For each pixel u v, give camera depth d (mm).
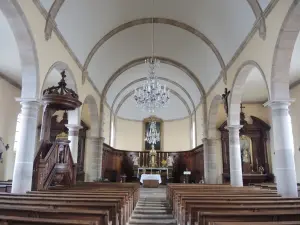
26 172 7676
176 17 12867
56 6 8844
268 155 17203
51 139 17078
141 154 22750
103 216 3307
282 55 7656
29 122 8039
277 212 3512
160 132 23562
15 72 13883
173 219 7680
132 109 23344
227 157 16875
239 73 10781
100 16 11570
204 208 4020
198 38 13562
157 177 18516
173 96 22531
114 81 17703
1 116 13961
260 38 8773
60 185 9766
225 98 12258
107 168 19391
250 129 17484
